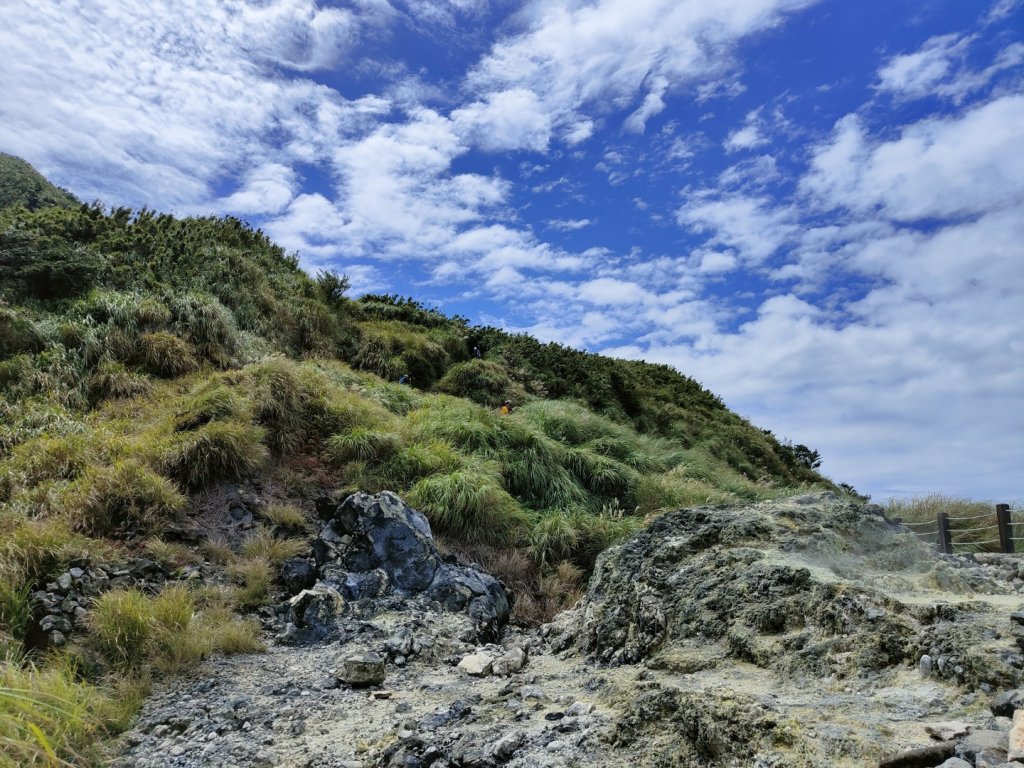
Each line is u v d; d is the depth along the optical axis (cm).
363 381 1350
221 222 1925
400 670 518
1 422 879
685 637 415
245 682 489
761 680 341
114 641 491
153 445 792
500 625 680
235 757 367
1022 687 266
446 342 1959
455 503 835
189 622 539
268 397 934
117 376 1032
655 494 1091
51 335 1070
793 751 244
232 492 784
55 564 566
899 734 251
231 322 1305
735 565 448
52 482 717
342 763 341
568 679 425
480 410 1225
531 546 836
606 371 2152
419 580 673
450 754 318
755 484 1537
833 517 523
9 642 472
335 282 1836
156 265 1426
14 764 318
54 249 1306
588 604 525
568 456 1132
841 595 371
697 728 277
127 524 675
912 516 1107
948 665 297
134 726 417
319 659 538
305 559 693
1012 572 571
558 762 290
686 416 2078
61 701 379
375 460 936
